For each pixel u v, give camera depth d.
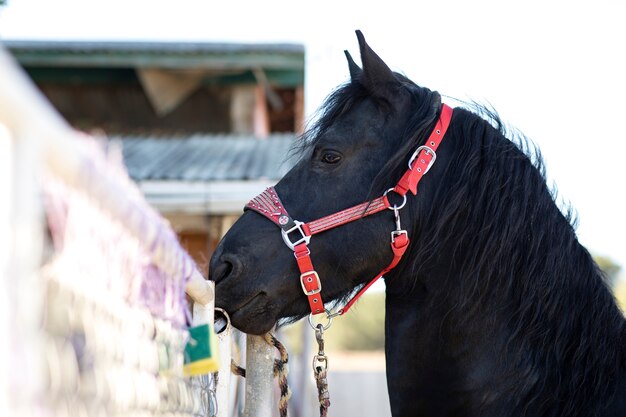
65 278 0.80
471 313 1.91
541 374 1.86
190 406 1.43
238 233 1.97
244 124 7.69
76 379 0.81
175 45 7.16
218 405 1.81
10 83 0.58
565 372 1.85
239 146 6.66
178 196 4.74
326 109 2.12
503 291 1.91
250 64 7.20
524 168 2.00
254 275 1.92
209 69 7.27
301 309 1.99
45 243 0.80
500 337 1.90
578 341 1.87
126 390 1.00
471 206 1.95
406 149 1.96
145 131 8.29
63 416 0.77
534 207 1.95
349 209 1.96
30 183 0.64
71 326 0.81
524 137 2.12
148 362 1.12
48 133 0.68
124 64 7.18
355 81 2.10
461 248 1.94
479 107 2.21
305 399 7.12
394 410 2.02
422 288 1.99
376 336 18.41
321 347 2.02
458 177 1.97
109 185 0.87
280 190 2.01
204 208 4.75
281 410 2.02
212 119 8.14
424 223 1.98
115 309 0.96
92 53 7.15
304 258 1.93
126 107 8.00
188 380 1.42
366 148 2.01
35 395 0.66
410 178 1.96
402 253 1.96
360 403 11.70
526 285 1.89
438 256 1.96
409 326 2.00
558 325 1.87
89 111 8.09
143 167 5.31
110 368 0.94
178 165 5.41
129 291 1.02
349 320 18.61
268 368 2.03
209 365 1.35
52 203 0.75
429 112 2.01
